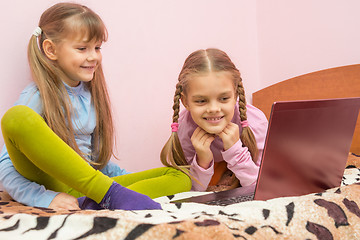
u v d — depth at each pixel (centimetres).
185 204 90
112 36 169
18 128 87
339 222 73
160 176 127
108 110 144
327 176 99
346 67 188
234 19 220
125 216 70
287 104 82
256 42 231
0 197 111
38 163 90
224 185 149
